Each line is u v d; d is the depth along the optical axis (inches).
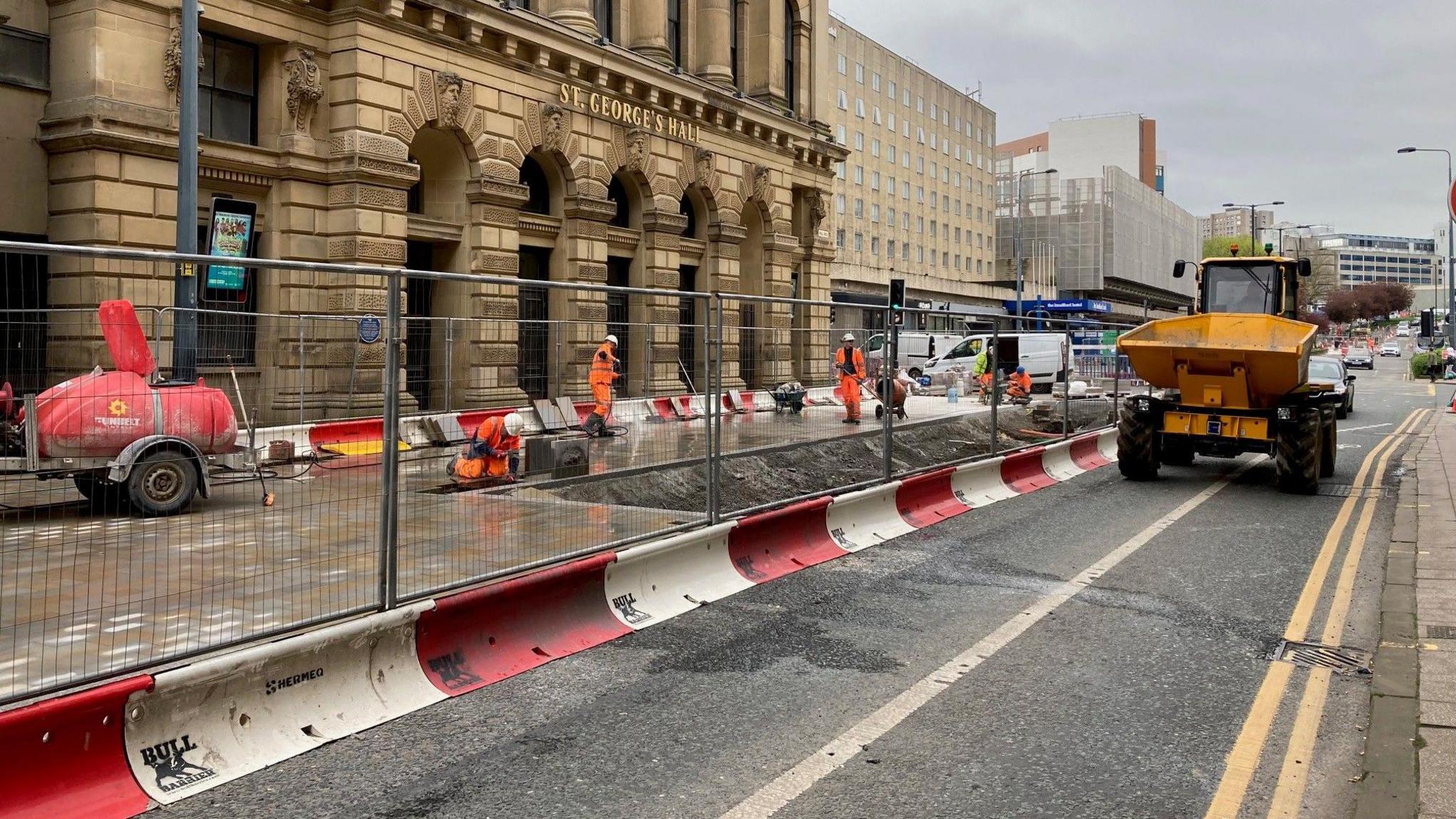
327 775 187.6
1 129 578.2
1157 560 369.4
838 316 434.6
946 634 277.1
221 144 644.7
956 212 3496.6
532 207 929.5
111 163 588.1
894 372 481.1
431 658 232.7
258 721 195.6
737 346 364.8
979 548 392.5
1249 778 187.3
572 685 237.3
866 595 320.2
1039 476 579.5
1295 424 518.0
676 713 219.3
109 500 193.6
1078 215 4060.0
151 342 207.5
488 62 810.8
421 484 248.7
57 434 187.3
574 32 884.0
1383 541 400.8
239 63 679.1
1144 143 5556.1
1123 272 4288.9
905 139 3132.4
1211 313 626.8
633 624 284.5
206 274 222.4
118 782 172.2
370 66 707.4
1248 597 315.6
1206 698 228.7
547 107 871.1
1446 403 1331.2
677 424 333.1
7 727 159.8
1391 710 215.6
